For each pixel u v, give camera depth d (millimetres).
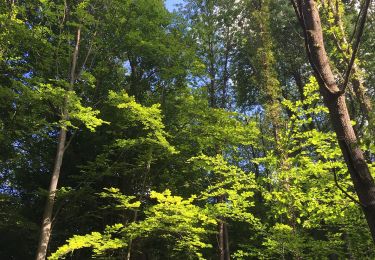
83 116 11133
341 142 3900
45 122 11867
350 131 3910
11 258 15047
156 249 14391
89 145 15047
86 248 14922
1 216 13633
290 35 20406
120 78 16922
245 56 20125
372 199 3654
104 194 11312
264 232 10430
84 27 13711
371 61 14531
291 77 22891
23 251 15047
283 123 11031
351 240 10008
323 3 9195
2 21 12242
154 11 15836
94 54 15047
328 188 8297
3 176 16109
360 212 8109
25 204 15523
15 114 12688
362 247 9953
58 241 15125
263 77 13391
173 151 12055
